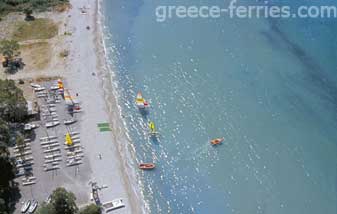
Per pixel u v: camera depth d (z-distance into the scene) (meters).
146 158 151.62
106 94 172.00
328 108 168.38
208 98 172.12
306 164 150.25
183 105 169.50
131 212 135.25
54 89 169.88
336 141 157.12
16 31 197.12
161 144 156.12
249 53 191.12
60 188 127.56
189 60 188.12
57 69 179.38
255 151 154.00
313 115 165.75
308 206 139.25
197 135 159.12
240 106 169.00
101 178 143.00
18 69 178.25
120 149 152.75
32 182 140.25
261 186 144.38
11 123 156.88
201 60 188.00
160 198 140.88
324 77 180.88
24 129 155.12
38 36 195.25
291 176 146.88
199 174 147.62
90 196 137.12
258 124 162.50
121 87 176.12
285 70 183.38
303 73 182.25
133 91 174.62
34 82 172.75
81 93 170.50
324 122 163.38
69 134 155.12
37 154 148.12
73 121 159.50
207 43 196.25
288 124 162.50
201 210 138.38
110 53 191.12
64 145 151.25
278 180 145.75
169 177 146.62
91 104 166.62
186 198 141.38
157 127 161.50
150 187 143.62
